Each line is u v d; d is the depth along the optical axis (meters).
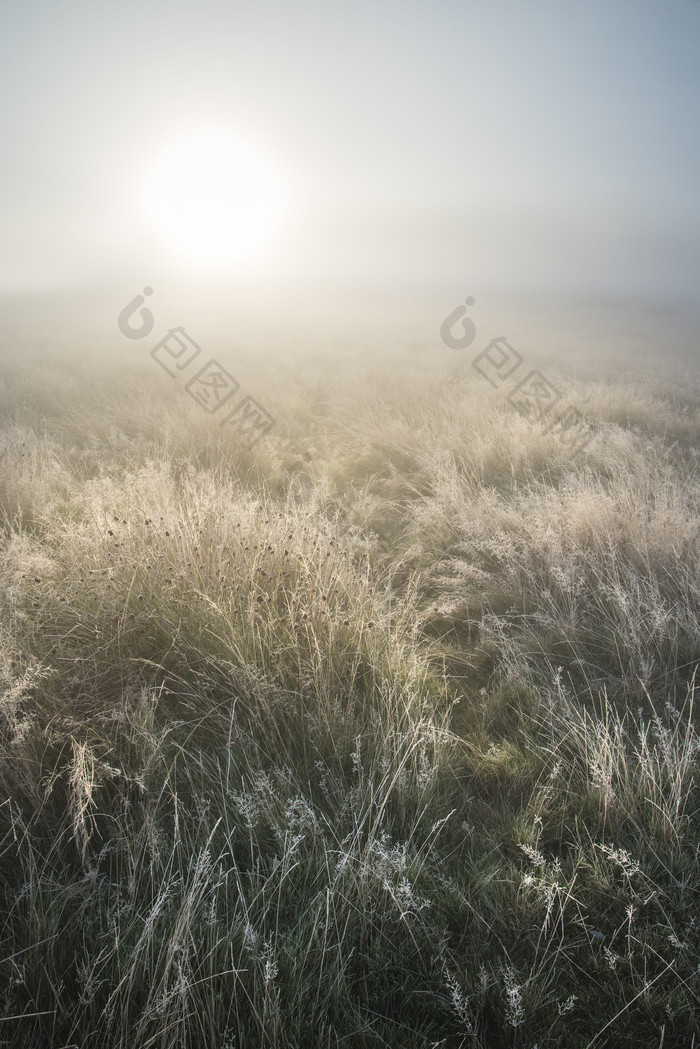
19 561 3.00
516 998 1.35
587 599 3.31
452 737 2.28
